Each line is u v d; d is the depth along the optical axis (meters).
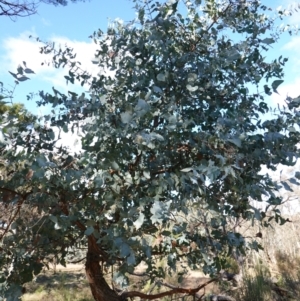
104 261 2.19
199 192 1.71
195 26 2.04
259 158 1.75
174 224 1.78
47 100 1.83
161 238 2.01
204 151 1.71
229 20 2.04
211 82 1.87
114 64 2.06
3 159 1.77
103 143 1.71
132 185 1.78
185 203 1.68
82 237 2.16
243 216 1.97
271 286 5.42
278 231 7.02
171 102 1.72
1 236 1.86
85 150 1.67
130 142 1.69
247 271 5.24
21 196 1.81
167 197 1.80
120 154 1.71
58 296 5.66
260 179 1.71
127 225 1.62
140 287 2.91
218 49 2.01
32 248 1.96
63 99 1.85
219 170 1.49
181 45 2.06
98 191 1.79
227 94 1.95
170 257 2.00
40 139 1.78
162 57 1.95
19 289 1.74
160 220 1.66
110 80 1.91
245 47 1.92
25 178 1.73
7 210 1.89
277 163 1.78
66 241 2.21
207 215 1.92
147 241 1.62
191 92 1.87
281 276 5.91
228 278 5.07
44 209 1.80
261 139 1.77
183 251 2.08
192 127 1.87
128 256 1.53
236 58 1.81
